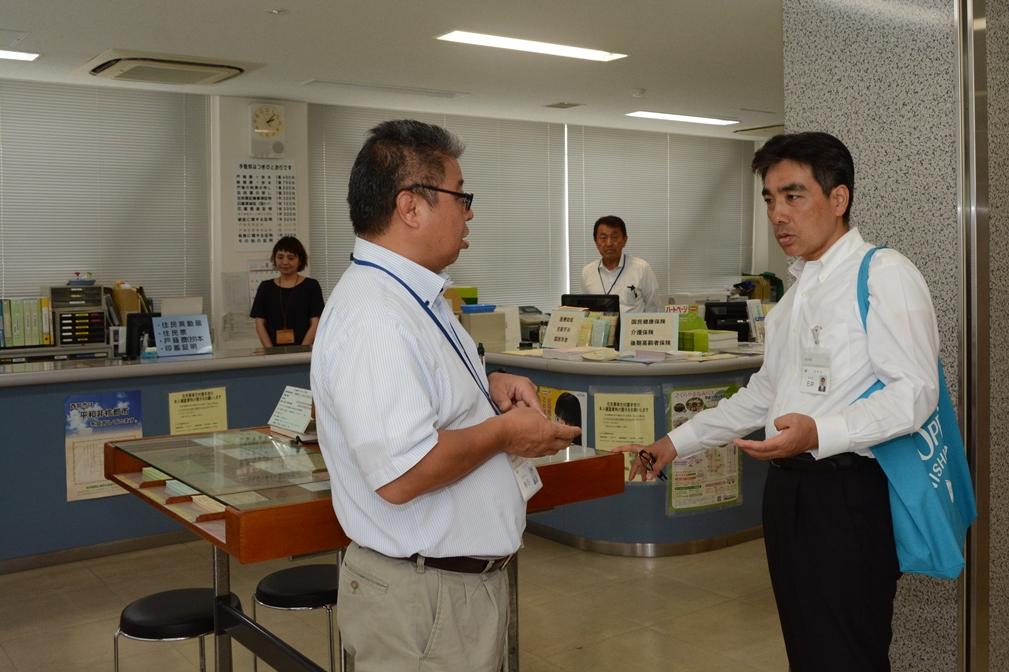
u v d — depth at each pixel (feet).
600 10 17.89
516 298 31.86
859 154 8.59
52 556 14.84
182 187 25.79
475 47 20.71
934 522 6.15
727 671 10.86
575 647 11.60
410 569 5.41
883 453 6.22
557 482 7.02
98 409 14.99
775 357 7.21
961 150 7.85
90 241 24.56
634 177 34.35
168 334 16.19
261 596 8.79
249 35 19.31
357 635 5.63
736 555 15.30
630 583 13.99
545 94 26.50
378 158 5.43
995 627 8.34
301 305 21.67
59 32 18.78
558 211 32.60
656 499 15.20
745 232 37.73
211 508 6.58
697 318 16.98
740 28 19.31
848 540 6.36
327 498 6.17
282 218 26.68
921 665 8.36
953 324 7.98
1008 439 8.32
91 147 24.41
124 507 15.47
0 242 23.34
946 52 7.92
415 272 5.45
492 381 6.36
